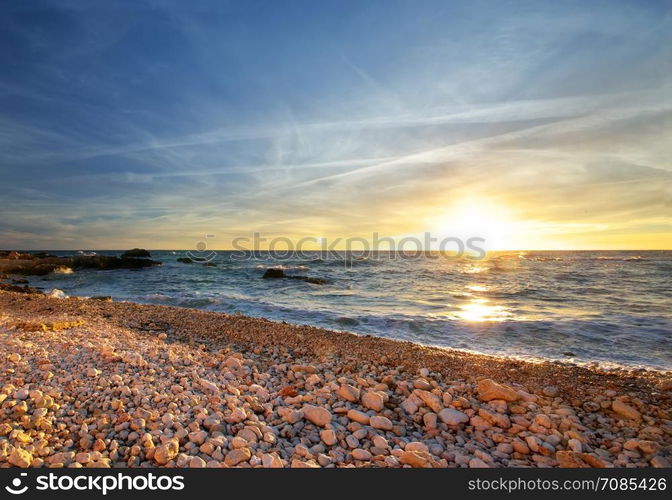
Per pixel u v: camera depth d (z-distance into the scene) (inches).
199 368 226.1
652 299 627.5
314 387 213.9
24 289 693.9
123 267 1425.9
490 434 165.5
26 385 172.7
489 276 1040.8
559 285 831.1
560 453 145.5
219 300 596.4
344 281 940.6
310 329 353.1
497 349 335.9
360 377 233.0
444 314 494.6
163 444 131.4
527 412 183.9
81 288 819.4
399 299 649.6
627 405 184.1
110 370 202.8
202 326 358.9
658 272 1154.7
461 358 271.1
